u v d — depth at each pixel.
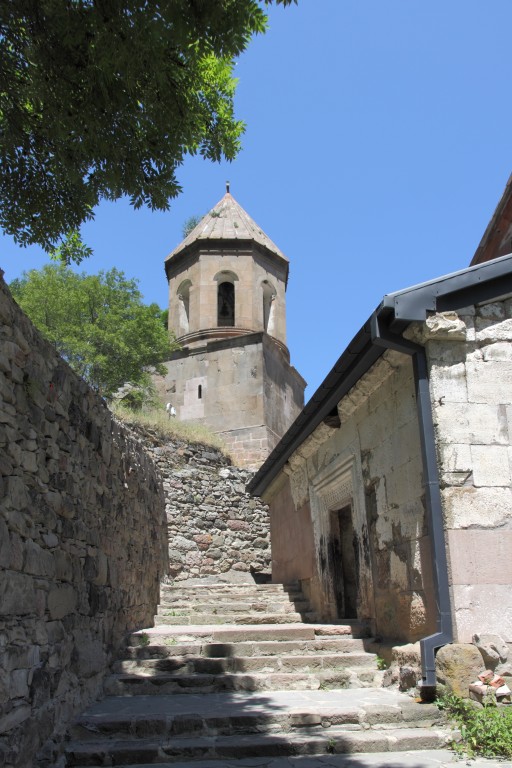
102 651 6.48
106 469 7.01
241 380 23.86
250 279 25.25
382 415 7.32
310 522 10.55
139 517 9.12
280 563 13.29
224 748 4.80
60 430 5.46
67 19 5.35
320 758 4.71
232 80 7.35
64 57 5.84
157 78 5.69
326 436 9.51
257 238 25.92
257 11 5.18
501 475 5.77
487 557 5.57
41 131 6.73
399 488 6.75
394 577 6.87
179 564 15.05
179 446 17.22
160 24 5.19
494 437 5.86
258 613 10.02
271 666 6.93
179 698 6.13
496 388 5.98
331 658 6.95
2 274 4.39
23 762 4.10
